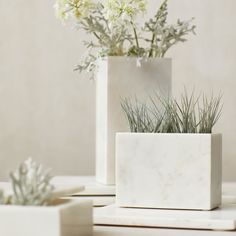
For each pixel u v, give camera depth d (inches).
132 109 56.6
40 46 96.1
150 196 48.6
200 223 44.1
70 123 95.7
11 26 96.6
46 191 35.8
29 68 96.3
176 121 49.1
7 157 96.7
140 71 59.0
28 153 96.3
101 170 59.9
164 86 59.4
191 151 47.7
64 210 34.6
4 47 96.7
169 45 60.2
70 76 95.6
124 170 49.0
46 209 34.1
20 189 35.5
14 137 96.6
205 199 47.8
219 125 92.0
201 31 92.5
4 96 96.6
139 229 44.3
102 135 59.6
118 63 58.7
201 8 92.6
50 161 96.1
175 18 93.0
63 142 95.8
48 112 96.0
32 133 96.3
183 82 92.8
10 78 96.6
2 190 35.9
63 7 59.7
